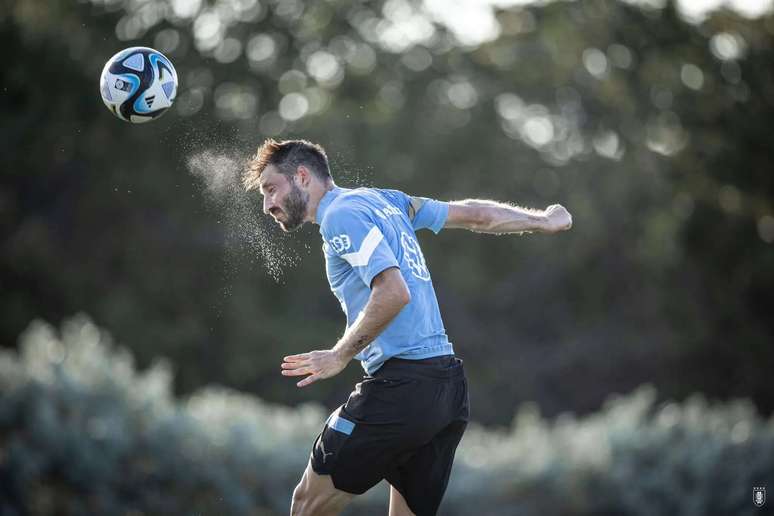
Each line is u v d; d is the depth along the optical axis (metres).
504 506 44.22
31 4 96.31
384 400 17.08
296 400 91.81
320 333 94.56
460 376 17.88
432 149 101.69
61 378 39.31
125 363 43.09
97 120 92.94
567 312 103.88
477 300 102.38
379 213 17.09
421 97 106.06
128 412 39.72
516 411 99.62
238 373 90.81
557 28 103.25
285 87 104.06
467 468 45.25
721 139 98.44
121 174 92.19
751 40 98.31
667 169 101.25
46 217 95.38
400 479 18.11
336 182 22.62
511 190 103.69
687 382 102.88
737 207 102.69
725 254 102.00
